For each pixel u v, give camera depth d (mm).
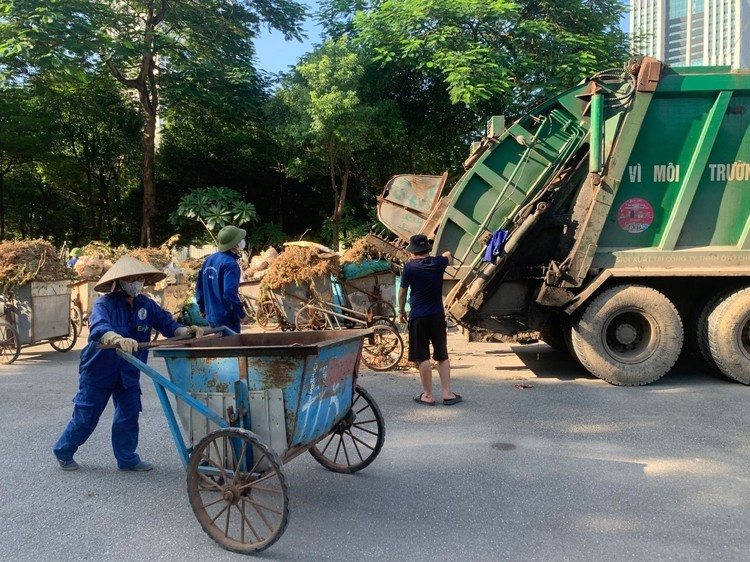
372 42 17453
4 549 3398
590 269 7289
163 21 20578
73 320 11359
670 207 7277
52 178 25469
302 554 3289
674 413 5945
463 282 7602
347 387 4074
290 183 24078
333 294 9445
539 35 16188
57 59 16203
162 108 23938
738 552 3238
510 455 4797
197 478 3469
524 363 8648
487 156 7660
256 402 3525
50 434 5566
